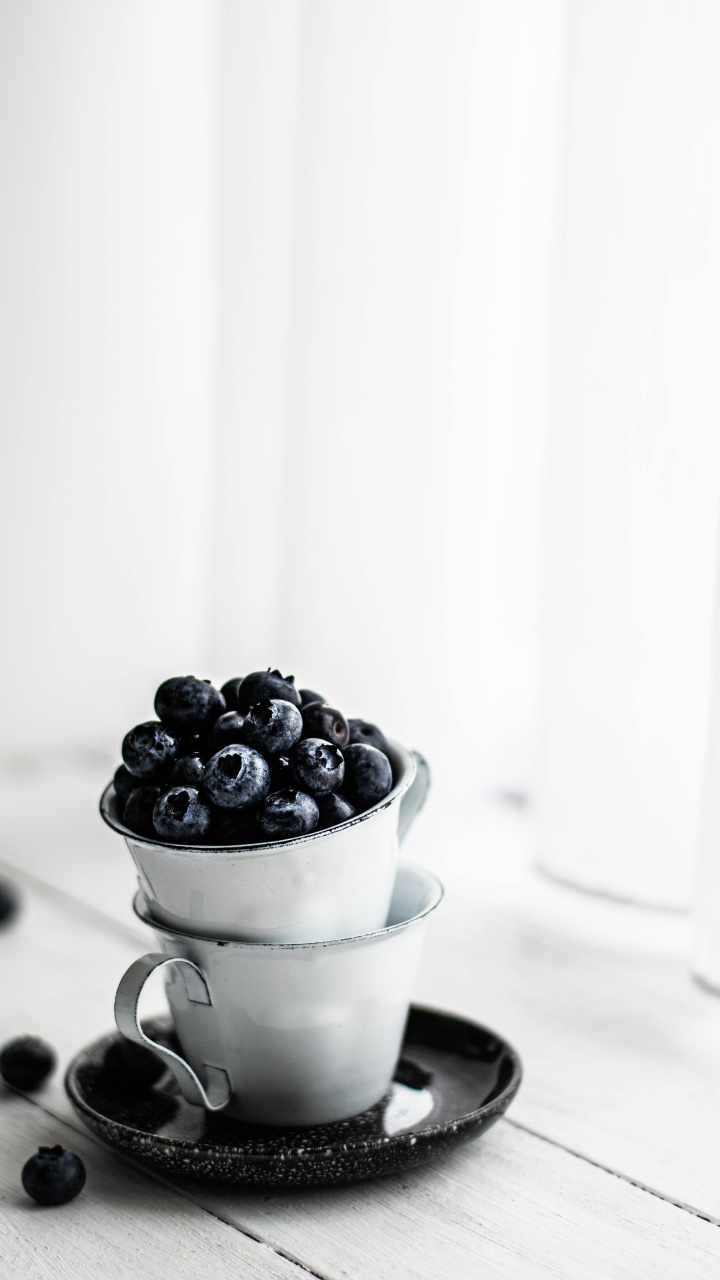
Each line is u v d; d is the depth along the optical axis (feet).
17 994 2.48
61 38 3.52
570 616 2.82
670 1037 2.43
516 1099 2.27
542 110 3.15
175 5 3.69
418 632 3.25
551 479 2.85
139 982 2.02
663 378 2.65
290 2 3.69
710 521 2.67
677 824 2.78
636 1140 2.20
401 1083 2.21
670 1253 2.01
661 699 2.74
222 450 3.95
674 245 2.61
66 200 3.59
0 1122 2.20
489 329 3.14
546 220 3.22
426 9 3.09
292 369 3.49
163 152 3.72
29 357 3.61
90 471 3.73
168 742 2.06
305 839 2.00
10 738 3.73
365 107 3.20
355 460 3.31
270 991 2.05
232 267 3.85
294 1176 2.02
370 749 2.08
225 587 4.02
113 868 2.97
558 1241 2.02
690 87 2.57
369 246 3.23
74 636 3.77
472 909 2.85
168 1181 2.09
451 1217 2.05
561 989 2.56
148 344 3.76
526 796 3.45
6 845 3.07
